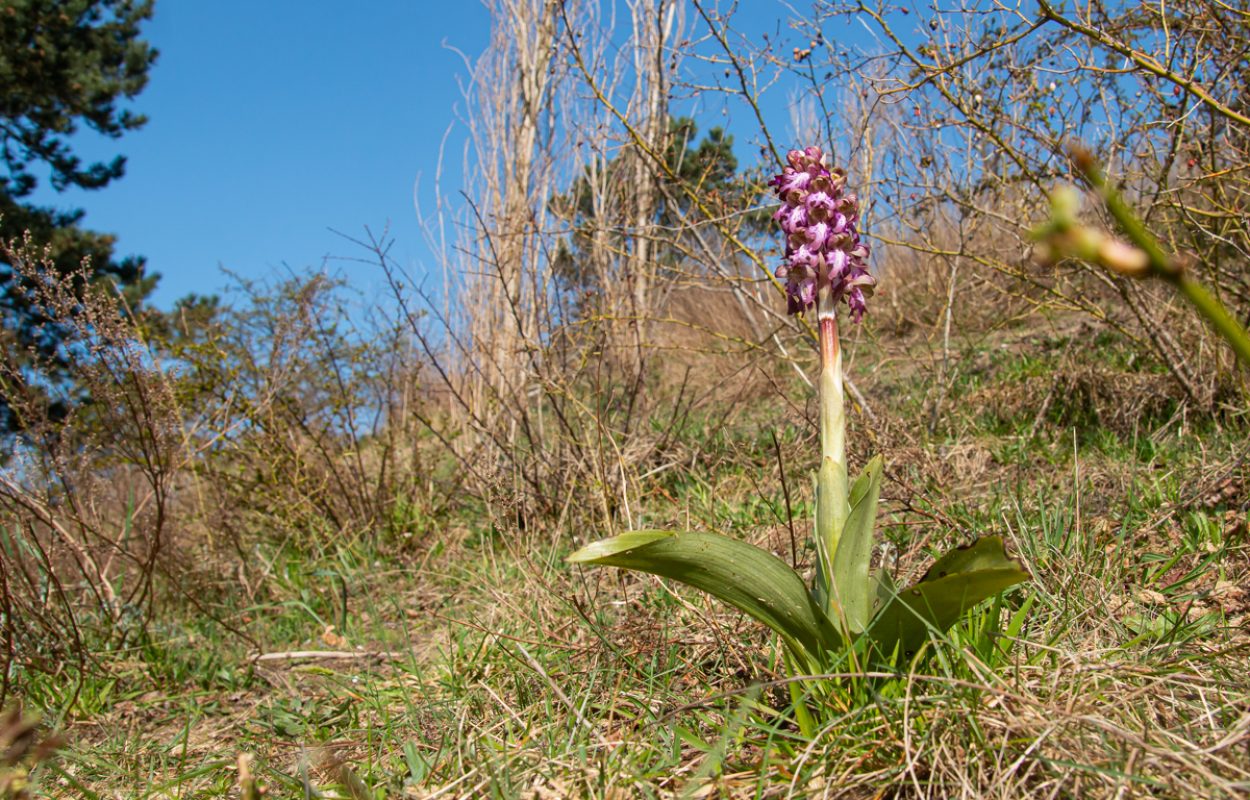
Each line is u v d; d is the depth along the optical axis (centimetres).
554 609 107
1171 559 93
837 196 67
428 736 83
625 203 164
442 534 168
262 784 75
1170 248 138
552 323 163
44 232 379
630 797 63
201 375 167
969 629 69
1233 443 117
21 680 109
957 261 160
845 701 64
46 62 391
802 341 180
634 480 144
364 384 185
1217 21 114
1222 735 57
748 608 65
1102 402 147
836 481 66
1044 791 56
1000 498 111
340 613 140
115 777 85
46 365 133
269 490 171
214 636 130
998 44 105
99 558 143
